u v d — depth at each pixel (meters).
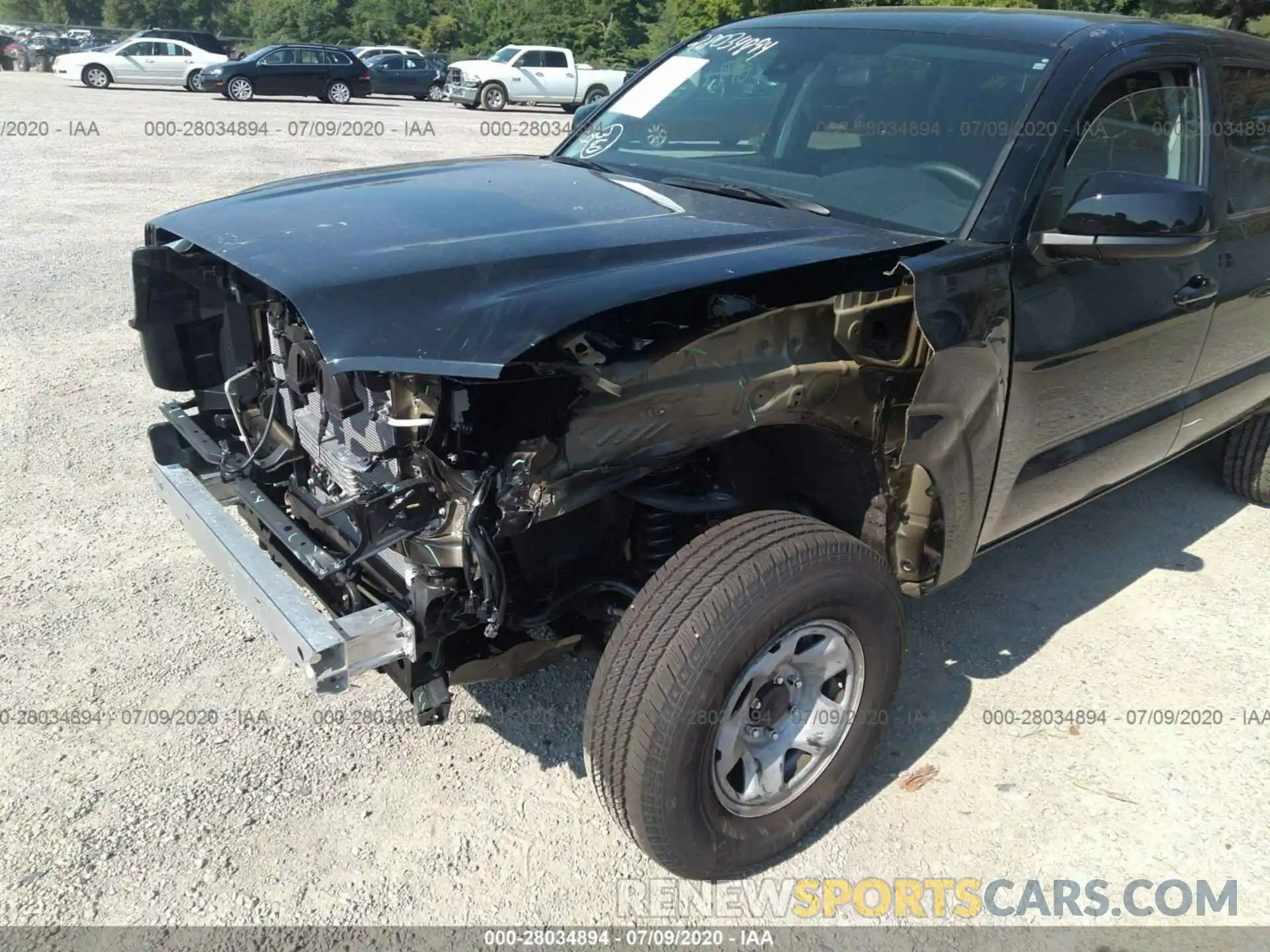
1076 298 2.99
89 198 10.69
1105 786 3.00
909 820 2.85
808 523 2.46
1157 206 2.70
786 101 3.46
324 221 2.62
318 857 2.59
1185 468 5.33
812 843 2.75
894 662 2.71
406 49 32.56
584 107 4.11
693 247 2.47
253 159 14.01
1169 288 3.38
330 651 2.13
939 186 2.95
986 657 3.58
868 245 2.59
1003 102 3.01
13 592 3.58
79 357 5.90
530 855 2.64
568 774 2.93
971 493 2.84
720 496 2.63
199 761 2.88
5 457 4.58
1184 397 3.82
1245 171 3.82
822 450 2.74
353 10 59.72
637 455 2.26
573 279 2.22
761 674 2.40
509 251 2.33
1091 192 2.75
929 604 3.89
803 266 2.39
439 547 2.21
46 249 8.41
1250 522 4.72
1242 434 4.71
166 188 11.48
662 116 3.76
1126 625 3.82
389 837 2.66
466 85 26.38
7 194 10.63
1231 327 3.84
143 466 4.59
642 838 2.38
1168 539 4.52
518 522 2.15
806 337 2.46
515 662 2.53
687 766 2.29
